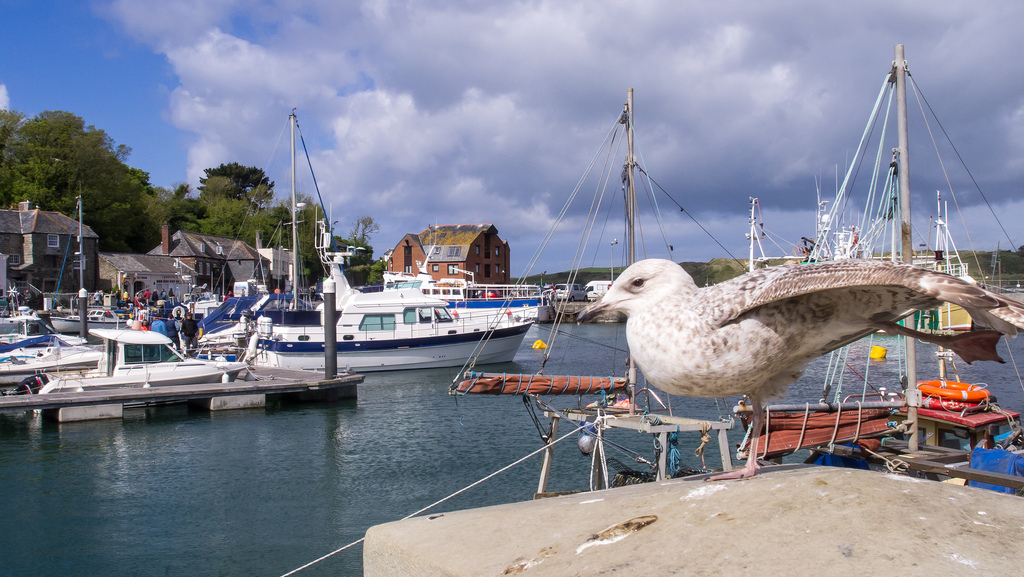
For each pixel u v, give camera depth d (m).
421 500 11.38
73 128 78.50
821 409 5.48
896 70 6.51
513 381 7.84
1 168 73.38
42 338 24.70
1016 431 7.23
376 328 27.34
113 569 8.87
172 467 13.25
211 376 19.70
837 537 2.06
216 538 9.84
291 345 26.42
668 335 3.05
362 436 15.75
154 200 93.25
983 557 1.89
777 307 2.94
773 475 3.07
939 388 7.46
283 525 10.33
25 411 18.02
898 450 6.21
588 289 62.72
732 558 2.01
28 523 10.35
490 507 2.93
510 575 2.12
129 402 17.34
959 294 2.36
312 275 89.50
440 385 23.69
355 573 8.73
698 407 16.16
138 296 59.44
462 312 31.44
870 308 2.91
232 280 82.00
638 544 2.21
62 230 64.81
